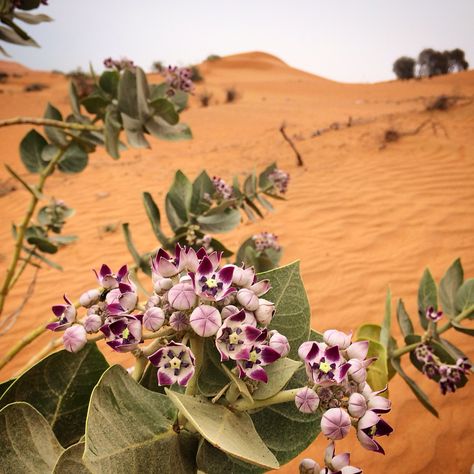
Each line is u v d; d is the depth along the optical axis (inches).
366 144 531.5
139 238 373.4
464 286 108.2
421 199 373.7
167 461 39.9
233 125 928.3
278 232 353.4
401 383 192.7
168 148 731.4
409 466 159.3
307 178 461.4
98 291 46.7
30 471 39.9
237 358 37.5
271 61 3545.8
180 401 36.5
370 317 247.0
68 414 49.3
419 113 636.1
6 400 47.2
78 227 404.5
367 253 311.4
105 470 35.4
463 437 167.2
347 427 38.6
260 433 45.3
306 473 46.2
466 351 205.8
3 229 416.2
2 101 1424.7
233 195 127.7
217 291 39.3
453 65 2284.7
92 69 95.3
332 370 39.8
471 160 430.6
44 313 271.9
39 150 105.0
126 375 42.3
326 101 1505.9
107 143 89.4
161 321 39.7
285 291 50.6
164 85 104.2
